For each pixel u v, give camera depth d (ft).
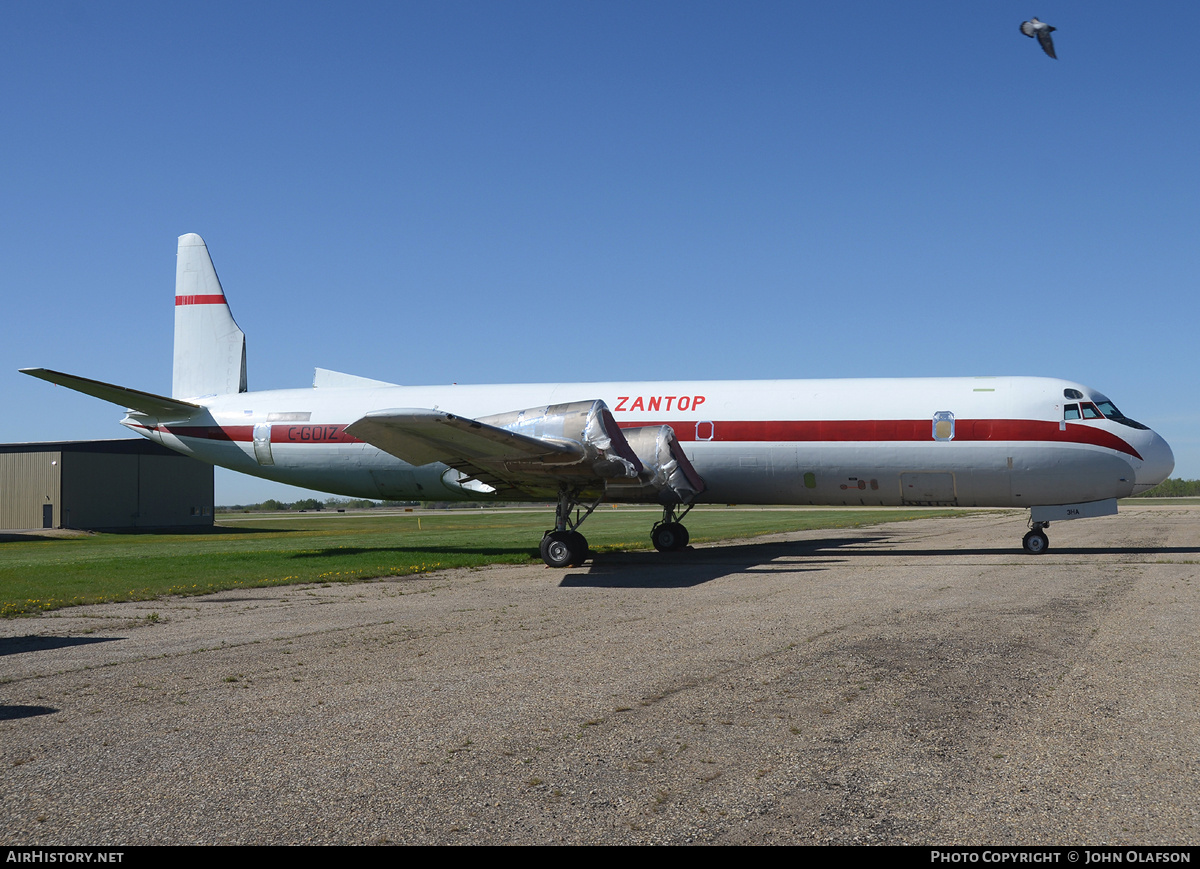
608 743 19.11
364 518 258.37
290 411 79.77
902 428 68.49
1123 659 26.96
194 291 86.12
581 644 31.30
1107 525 120.57
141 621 39.73
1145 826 14.21
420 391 79.87
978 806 15.16
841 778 16.65
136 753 18.85
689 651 29.53
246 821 14.92
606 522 159.43
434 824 14.69
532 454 60.13
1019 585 47.06
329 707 22.70
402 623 37.45
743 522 148.46
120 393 77.71
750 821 14.64
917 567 58.95
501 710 22.12
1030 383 68.39
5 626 38.40
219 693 24.52
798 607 39.75
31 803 15.89
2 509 159.33
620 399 75.05
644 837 14.02
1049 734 19.20
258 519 277.03
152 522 173.06
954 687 23.67
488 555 74.59
